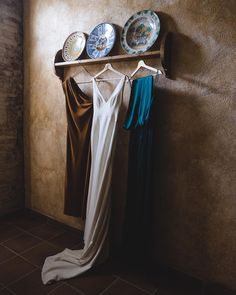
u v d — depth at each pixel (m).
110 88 2.22
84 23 2.36
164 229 2.01
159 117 1.96
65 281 1.92
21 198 3.10
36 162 2.93
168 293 1.83
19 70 2.90
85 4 2.33
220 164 1.73
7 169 2.91
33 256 2.23
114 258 2.21
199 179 1.82
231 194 1.71
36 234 2.62
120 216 2.24
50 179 2.81
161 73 1.86
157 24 1.87
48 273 1.97
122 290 1.84
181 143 1.88
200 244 1.86
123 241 2.05
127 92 2.11
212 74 1.72
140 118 1.84
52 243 2.45
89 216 2.09
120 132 2.18
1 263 2.11
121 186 2.21
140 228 1.95
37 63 2.77
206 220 1.82
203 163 1.80
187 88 1.82
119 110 1.99
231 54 1.64
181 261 1.95
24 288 1.83
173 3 1.84
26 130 2.99
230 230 1.72
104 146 2.00
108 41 2.15
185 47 1.81
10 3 2.72
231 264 1.74
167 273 2.02
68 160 2.39
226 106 1.68
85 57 2.34
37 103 2.83
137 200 1.93
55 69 2.43
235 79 1.64
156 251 2.07
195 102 1.80
